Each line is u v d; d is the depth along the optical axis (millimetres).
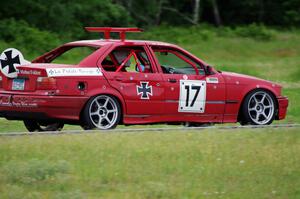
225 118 35719
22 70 32344
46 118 31781
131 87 33281
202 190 23703
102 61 32969
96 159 25797
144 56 34500
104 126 32812
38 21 115125
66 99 31766
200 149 27859
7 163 24750
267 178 25203
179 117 34625
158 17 142625
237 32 139125
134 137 29344
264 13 165000
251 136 30594
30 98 31594
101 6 122438
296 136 30719
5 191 22344
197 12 148875
